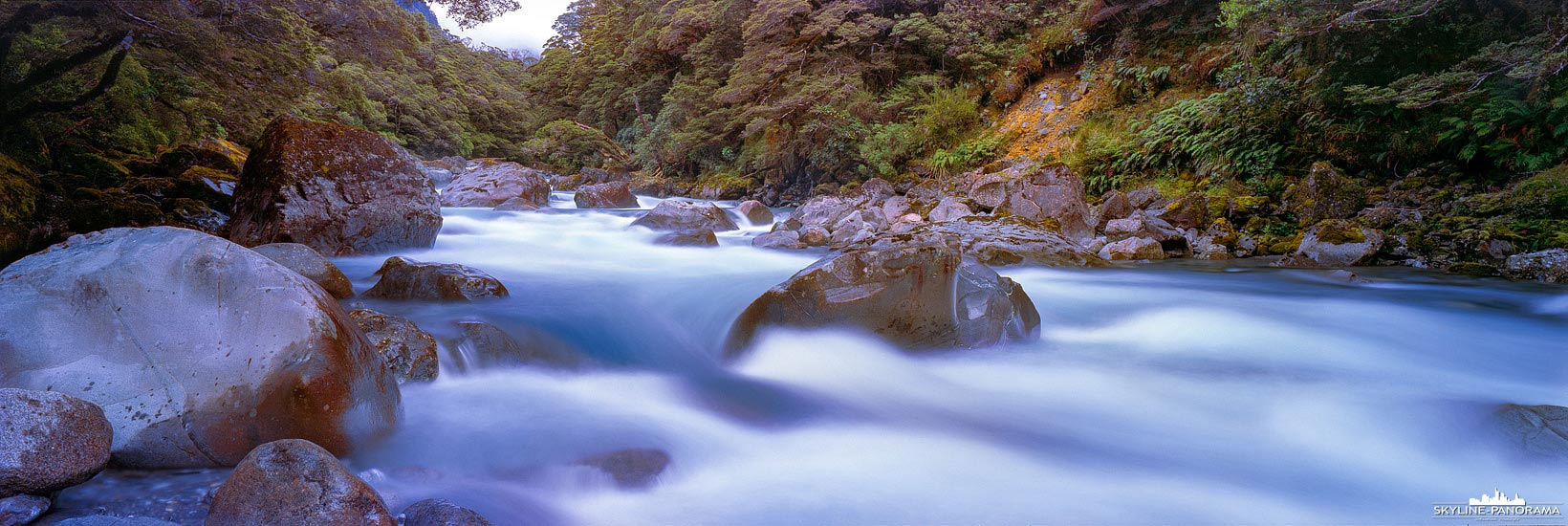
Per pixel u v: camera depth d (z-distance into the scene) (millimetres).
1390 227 10273
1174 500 3129
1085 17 20594
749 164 26531
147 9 10688
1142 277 8953
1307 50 13086
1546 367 4906
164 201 11109
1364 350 5312
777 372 4902
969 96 22422
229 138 20453
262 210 8680
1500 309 6676
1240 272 9445
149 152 15961
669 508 2988
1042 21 22625
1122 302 7078
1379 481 3326
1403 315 6391
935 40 23078
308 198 8641
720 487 3182
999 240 10320
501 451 3350
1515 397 4188
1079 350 5352
